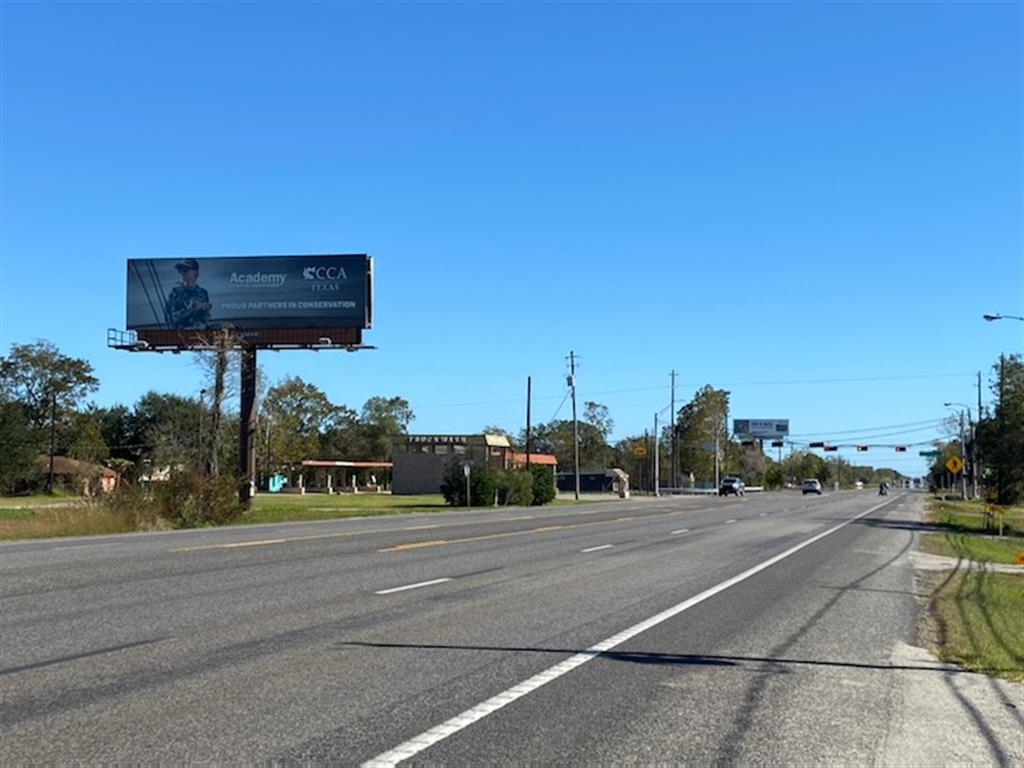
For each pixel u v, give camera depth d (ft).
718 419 515.91
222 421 245.24
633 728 26.08
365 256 212.84
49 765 21.81
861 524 151.94
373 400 542.57
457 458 243.60
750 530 124.57
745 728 26.55
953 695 31.96
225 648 35.76
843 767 23.31
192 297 215.51
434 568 66.03
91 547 78.64
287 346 214.07
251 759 22.45
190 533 100.63
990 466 188.44
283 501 241.55
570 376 320.50
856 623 47.11
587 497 316.81
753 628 44.09
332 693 29.04
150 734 24.32
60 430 363.76
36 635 37.63
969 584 68.59
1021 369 198.39
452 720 26.20
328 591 52.54
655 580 62.49
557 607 48.57
